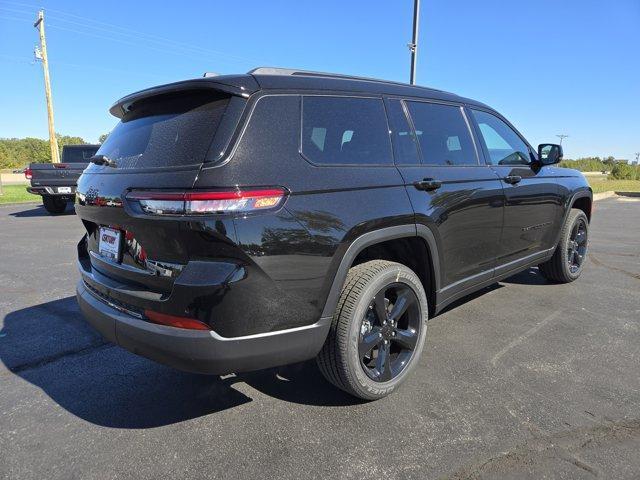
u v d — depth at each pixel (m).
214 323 2.11
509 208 3.83
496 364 3.24
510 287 5.13
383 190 2.70
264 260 2.16
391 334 2.83
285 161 2.31
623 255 6.95
